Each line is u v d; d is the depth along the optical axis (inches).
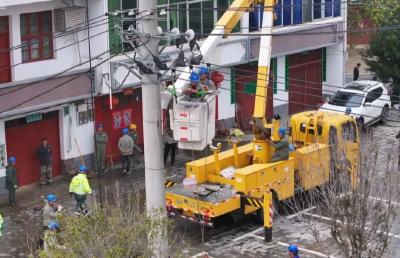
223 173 924.6
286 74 1524.4
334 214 642.8
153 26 636.7
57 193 1088.8
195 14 1278.3
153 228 573.9
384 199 708.0
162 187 654.5
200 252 862.5
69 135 1157.7
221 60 1305.4
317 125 1014.4
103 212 581.9
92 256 544.4
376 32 1579.7
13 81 1063.6
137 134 1217.4
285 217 961.5
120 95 1221.1
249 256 856.3
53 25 1108.5
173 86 717.3
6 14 1048.8
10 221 976.3
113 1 1145.4
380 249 653.3
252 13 1360.7
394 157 842.2
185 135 713.6
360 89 1446.9
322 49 1615.4
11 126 1091.3
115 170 1193.4
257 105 927.0
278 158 931.3
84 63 1037.2
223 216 941.2
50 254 558.9
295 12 1472.7
